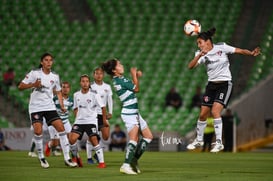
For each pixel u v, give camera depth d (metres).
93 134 42.78
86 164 46.50
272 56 90.44
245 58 90.94
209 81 38.78
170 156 59.62
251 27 96.25
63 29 100.06
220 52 37.91
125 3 102.00
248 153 68.25
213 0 100.06
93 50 97.06
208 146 73.25
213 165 45.72
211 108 39.12
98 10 101.94
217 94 38.38
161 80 91.31
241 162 49.84
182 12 99.75
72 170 39.47
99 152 42.47
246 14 98.69
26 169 40.41
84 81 43.53
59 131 41.97
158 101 88.12
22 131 74.31
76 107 44.09
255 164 47.19
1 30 99.69
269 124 78.06
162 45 96.38
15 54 97.00
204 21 97.88
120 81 36.28
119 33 98.88
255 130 77.88
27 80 40.75
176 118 83.88
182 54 94.75
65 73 94.50
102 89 49.75
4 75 89.31
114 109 85.44
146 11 100.75
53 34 99.56
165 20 99.44
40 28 100.12
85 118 43.09
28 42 98.50
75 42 98.38
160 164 46.72
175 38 96.94
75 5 103.00
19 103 86.62
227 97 38.25
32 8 102.31
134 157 36.78
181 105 85.00
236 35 95.94
